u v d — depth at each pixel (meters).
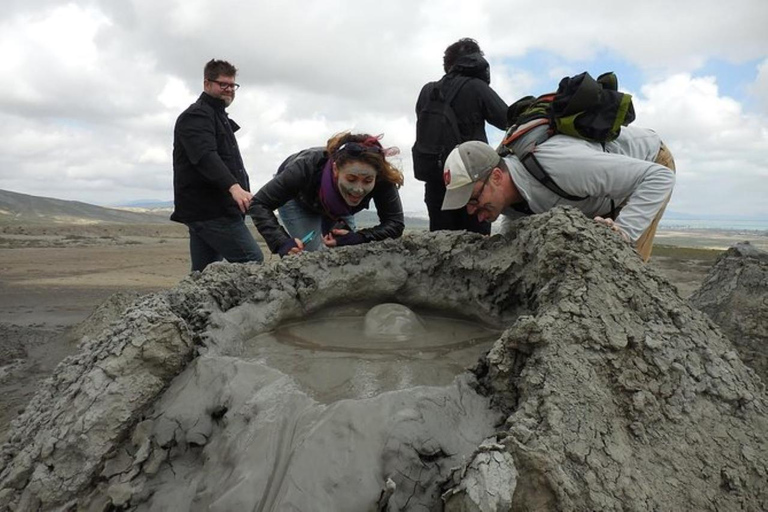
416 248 3.11
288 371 2.42
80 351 2.57
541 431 1.88
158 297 2.68
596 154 2.68
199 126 4.36
